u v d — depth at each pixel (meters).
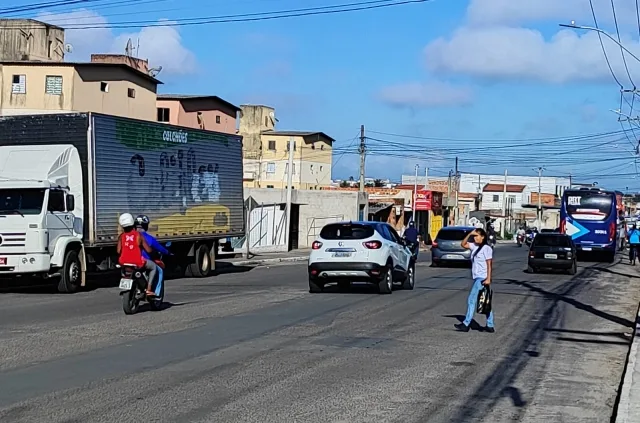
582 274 33.28
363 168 58.34
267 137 84.44
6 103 49.25
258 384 9.45
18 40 56.25
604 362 11.88
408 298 19.95
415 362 11.17
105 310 16.67
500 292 23.31
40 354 11.26
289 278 26.80
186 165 25.80
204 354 11.42
